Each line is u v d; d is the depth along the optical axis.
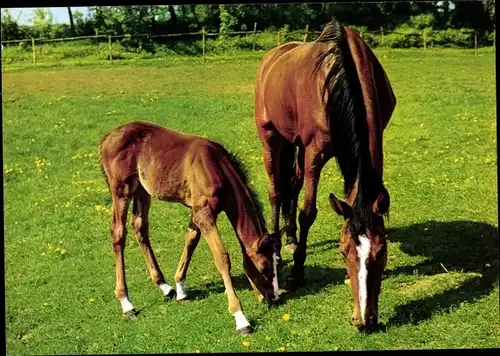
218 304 5.54
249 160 10.43
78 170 10.71
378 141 4.84
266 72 6.59
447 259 6.11
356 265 4.34
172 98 14.70
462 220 7.21
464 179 8.80
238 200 5.12
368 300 4.34
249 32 20.16
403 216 7.44
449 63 17.86
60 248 7.38
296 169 6.69
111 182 5.61
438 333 4.74
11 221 8.43
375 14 21.91
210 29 21.06
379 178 4.59
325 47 5.30
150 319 5.41
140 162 5.51
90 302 5.88
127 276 6.42
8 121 13.42
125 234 5.58
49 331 5.38
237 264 6.46
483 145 10.56
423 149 10.59
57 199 9.20
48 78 17.48
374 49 20.44
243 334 4.93
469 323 4.86
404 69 17.17
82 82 16.77
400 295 5.34
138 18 20.86
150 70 18.06
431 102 13.66
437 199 8.02
